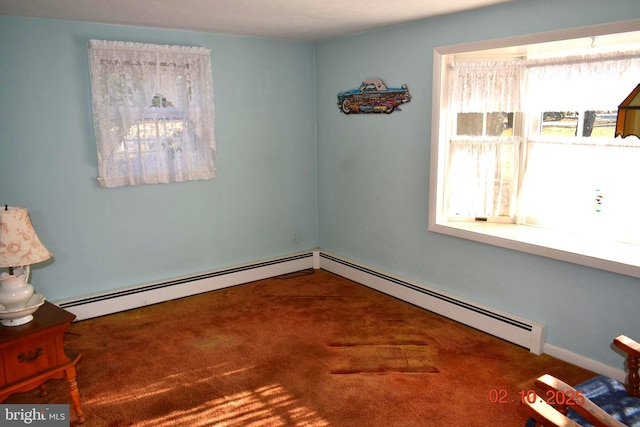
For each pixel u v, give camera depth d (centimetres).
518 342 318
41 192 344
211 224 426
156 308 391
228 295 418
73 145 351
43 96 336
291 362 303
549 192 340
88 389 275
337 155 454
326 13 327
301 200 480
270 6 303
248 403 261
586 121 317
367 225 433
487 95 344
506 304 329
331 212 474
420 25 352
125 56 353
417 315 372
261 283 448
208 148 404
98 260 374
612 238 308
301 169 475
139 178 375
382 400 262
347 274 455
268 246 466
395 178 396
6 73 321
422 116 363
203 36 395
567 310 294
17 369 227
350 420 245
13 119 328
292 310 384
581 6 265
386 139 398
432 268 378
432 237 373
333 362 302
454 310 359
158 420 247
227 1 289
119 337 339
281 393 270
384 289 416
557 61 313
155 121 374
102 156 356
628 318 267
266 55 432
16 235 238
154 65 366
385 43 383
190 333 345
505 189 361
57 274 358
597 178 311
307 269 487
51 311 250
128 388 276
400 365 297
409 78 368
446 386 273
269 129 446
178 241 411
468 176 365
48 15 321
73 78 345
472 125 362
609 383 213
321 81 459
